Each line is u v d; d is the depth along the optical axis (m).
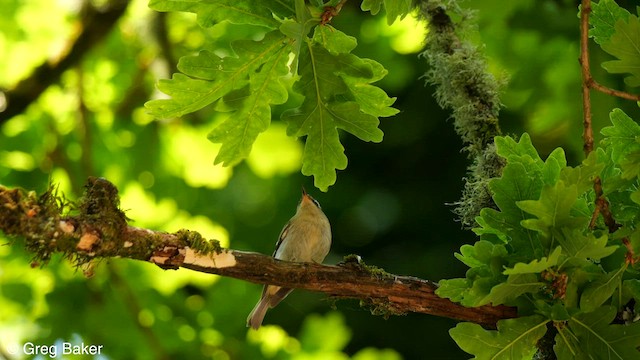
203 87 6.57
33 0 14.29
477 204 7.38
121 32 14.95
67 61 13.23
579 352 6.01
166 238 6.07
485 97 7.96
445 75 8.12
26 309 13.79
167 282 14.13
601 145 6.58
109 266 13.68
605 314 5.97
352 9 14.68
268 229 16.69
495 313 6.64
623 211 6.24
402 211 17.61
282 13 6.44
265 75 6.65
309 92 6.67
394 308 6.73
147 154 15.32
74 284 13.72
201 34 14.74
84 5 13.52
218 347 13.74
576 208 6.25
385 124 17.50
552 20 12.23
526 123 14.20
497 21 12.31
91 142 14.66
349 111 6.70
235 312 14.02
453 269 16.95
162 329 13.58
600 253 5.80
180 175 15.73
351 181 17.89
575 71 12.29
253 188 17.02
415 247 17.41
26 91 13.07
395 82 16.03
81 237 5.64
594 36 6.79
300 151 15.80
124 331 13.40
